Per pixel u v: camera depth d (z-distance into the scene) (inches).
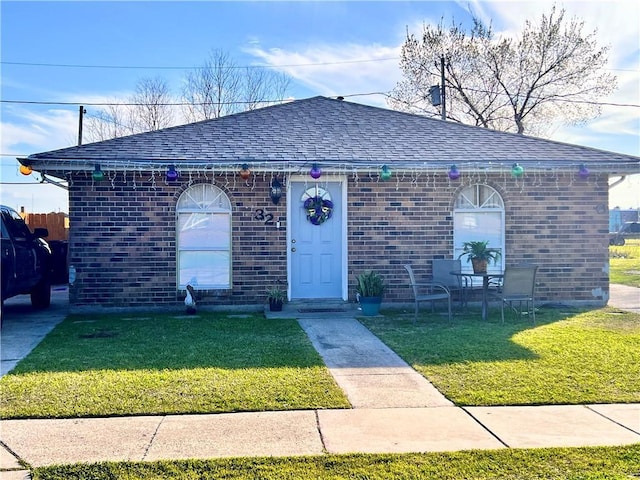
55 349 299.7
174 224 429.7
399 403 213.2
